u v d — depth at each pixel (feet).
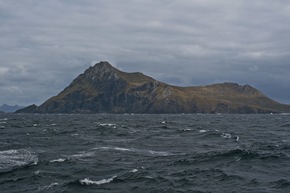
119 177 82.74
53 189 72.54
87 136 199.62
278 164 101.14
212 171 90.94
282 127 308.60
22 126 314.35
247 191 70.23
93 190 71.46
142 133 223.71
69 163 101.81
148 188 73.20
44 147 144.46
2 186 76.33
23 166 96.48
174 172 90.02
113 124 349.82
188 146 150.20
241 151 118.21
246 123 402.93
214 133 207.21
